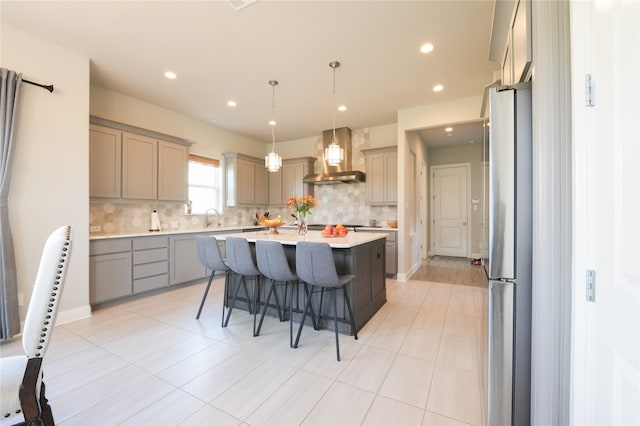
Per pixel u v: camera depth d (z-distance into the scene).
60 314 2.76
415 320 2.85
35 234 2.59
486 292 1.69
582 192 0.90
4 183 2.37
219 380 1.82
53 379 1.83
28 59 2.58
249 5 2.25
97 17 2.39
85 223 2.95
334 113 4.70
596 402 0.84
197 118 4.95
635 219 0.67
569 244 0.98
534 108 1.06
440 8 2.27
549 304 1.01
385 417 1.49
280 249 2.34
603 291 0.81
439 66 3.18
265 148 6.70
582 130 0.90
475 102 4.01
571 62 0.94
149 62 3.09
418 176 5.71
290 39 2.69
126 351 2.21
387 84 3.62
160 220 4.46
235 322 2.83
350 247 2.44
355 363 2.03
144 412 1.53
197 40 2.71
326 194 6.05
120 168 3.59
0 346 2.34
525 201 1.21
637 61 0.66
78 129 2.89
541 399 1.03
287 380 1.82
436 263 6.05
